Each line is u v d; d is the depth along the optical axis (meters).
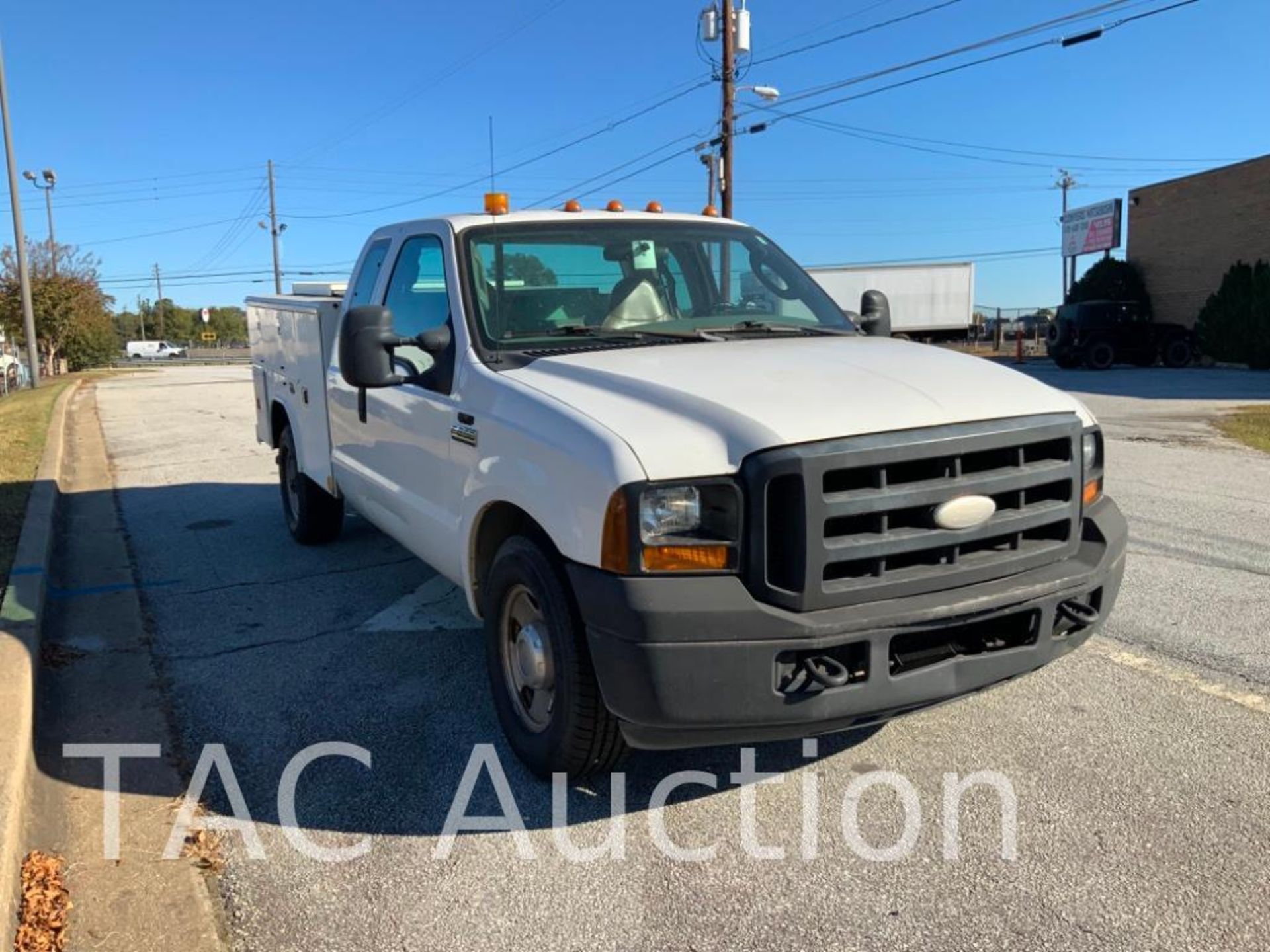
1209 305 29.89
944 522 3.26
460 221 4.72
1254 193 29.89
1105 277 35.09
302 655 5.32
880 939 2.88
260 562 7.32
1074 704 4.40
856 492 3.14
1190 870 3.16
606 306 4.61
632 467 3.12
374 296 5.42
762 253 5.26
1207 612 5.58
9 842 3.14
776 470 3.06
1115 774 3.77
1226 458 11.13
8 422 16.95
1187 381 23.88
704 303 4.91
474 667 5.08
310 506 7.45
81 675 5.11
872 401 3.34
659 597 3.06
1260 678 4.64
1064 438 3.58
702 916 3.02
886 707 3.21
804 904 3.06
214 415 19.66
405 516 4.96
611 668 3.16
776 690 3.10
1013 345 45.22
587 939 2.93
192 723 4.48
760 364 3.79
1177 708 4.34
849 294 42.25
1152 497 8.85
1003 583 3.40
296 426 7.19
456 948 2.90
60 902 3.13
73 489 10.94
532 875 3.26
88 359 54.34
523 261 4.56
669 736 3.25
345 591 6.50
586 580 3.21
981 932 2.90
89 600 6.45
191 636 5.68
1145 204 34.84
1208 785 3.68
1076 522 3.65
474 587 4.20
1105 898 3.03
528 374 3.94
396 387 4.87
